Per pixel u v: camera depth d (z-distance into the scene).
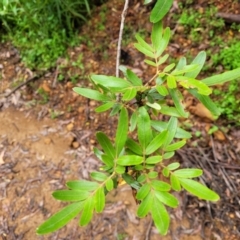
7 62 3.65
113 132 3.10
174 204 0.95
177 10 3.47
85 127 3.18
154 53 1.18
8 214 2.78
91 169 2.94
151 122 1.20
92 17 3.67
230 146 2.88
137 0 3.65
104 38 3.54
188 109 3.03
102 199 0.97
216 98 3.00
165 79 1.11
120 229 2.64
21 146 3.14
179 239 2.55
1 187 2.92
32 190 2.89
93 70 3.41
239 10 3.34
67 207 0.96
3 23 3.57
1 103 3.42
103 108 1.10
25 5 3.16
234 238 2.53
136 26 3.53
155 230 2.60
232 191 2.69
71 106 3.31
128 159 1.01
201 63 1.14
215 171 2.77
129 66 3.35
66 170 2.97
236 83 2.97
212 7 3.39
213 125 2.96
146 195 0.98
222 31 3.31
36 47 3.55
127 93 1.05
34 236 2.67
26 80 3.50
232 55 3.06
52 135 3.18
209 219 2.61
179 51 3.30
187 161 2.81
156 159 1.05
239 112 2.92
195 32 3.33
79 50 3.54
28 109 3.37
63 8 3.42
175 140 2.29
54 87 3.43
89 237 2.62
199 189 0.96
